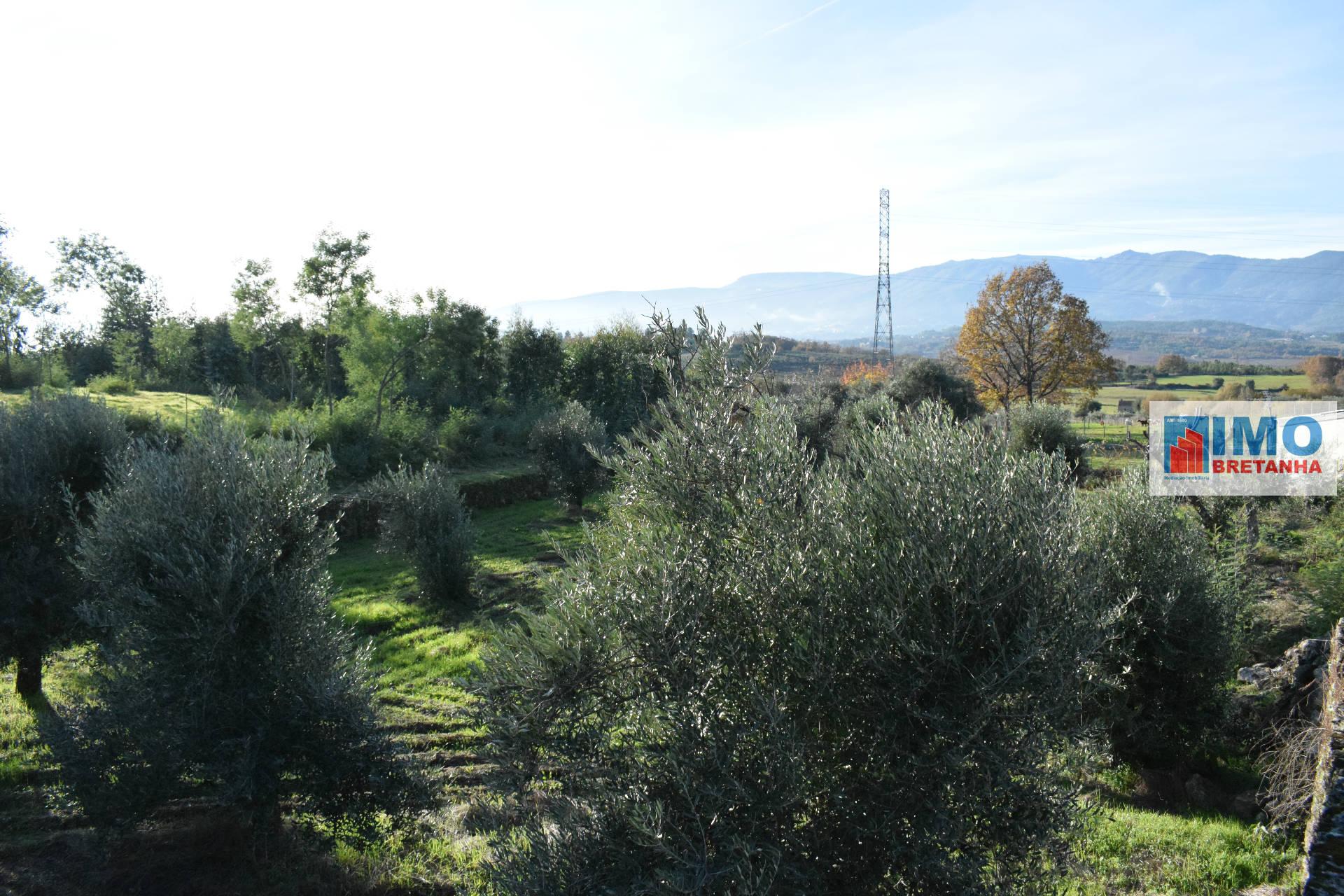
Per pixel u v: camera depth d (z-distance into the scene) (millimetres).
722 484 4484
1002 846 3896
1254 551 13102
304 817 7090
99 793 6457
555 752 4199
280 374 43062
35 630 9102
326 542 7613
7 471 8828
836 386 39688
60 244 39281
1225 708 8344
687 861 3576
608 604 4199
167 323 40531
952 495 4133
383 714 8648
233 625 6504
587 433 25094
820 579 4168
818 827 4000
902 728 3916
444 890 6422
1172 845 6652
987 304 48344
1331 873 4684
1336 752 4906
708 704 3992
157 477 6961
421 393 35344
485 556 19391
